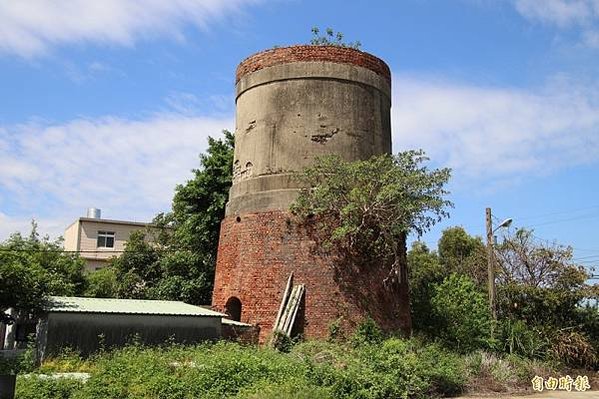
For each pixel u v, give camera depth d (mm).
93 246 46125
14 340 20672
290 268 18578
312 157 19391
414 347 17375
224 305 19719
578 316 25766
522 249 28000
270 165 19719
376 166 18266
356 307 18344
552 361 22953
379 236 18500
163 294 27844
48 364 14891
